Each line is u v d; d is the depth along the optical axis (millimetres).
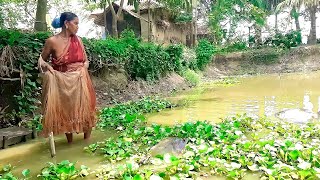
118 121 8062
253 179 4574
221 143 6023
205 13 33406
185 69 19000
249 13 30859
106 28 25797
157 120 8648
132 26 27641
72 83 6062
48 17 19391
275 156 5262
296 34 30641
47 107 5824
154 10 27422
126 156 5578
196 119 8719
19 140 6742
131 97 12570
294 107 10195
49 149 6281
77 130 6188
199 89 15992
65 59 6074
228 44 31266
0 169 5203
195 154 5387
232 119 8031
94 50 11484
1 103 8062
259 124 7531
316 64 27625
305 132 6746
